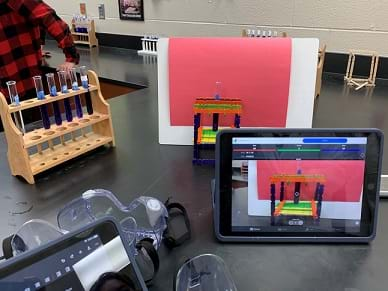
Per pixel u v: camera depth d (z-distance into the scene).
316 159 0.67
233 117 1.00
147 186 0.88
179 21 2.28
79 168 0.96
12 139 0.87
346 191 0.67
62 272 0.45
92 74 1.02
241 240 0.68
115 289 0.47
